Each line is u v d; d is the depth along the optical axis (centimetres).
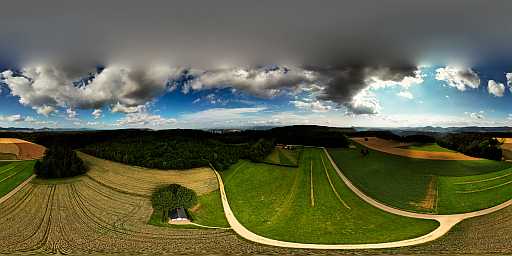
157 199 8781
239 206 9262
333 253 6344
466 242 6788
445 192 10238
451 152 16975
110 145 16175
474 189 10431
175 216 8181
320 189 10625
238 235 7362
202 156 14238
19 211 8494
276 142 19950
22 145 15112
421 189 10619
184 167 12900
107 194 9788
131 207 8919
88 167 12281
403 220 8125
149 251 6488
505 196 9606
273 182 11406
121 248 6606
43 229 7506
